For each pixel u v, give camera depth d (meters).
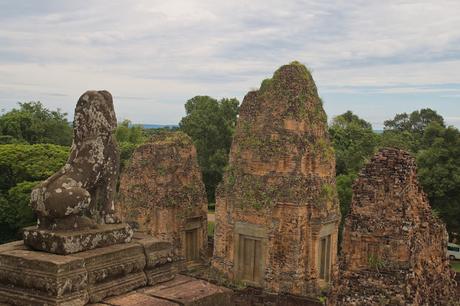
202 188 38.56
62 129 78.94
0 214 48.19
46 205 11.22
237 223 30.42
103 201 12.80
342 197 42.00
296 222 28.47
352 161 53.91
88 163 12.15
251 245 30.06
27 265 10.33
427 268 18.59
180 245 36.06
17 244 11.71
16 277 10.32
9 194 48.78
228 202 31.16
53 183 11.49
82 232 11.27
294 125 29.72
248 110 31.75
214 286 12.23
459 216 45.03
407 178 17.56
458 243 51.19
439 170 44.06
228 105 75.06
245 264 30.28
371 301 16.91
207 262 37.34
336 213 31.06
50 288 9.89
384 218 17.41
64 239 10.73
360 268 17.55
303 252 28.84
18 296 10.16
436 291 18.83
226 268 30.92
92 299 10.48
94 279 10.67
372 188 17.84
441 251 19.94
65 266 10.09
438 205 44.94
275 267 28.77
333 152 31.84
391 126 97.62
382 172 17.92
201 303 11.16
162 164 36.16
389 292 16.72
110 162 12.79
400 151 18.28
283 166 29.42
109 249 11.41
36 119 78.06
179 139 37.81
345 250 17.97
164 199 35.53
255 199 29.69
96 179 12.34
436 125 48.25
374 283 17.03
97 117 12.32
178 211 36.19
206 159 70.94
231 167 31.86
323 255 30.45
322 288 29.31
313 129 30.36
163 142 37.19
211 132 71.50
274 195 29.08
